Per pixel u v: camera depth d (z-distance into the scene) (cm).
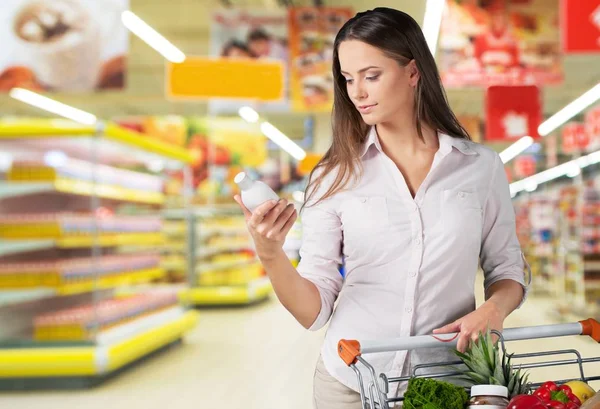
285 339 919
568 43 671
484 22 919
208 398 594
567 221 1195
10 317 665
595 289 1061
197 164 1485
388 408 138
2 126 655
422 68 162
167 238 1075
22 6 770
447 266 164
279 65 798
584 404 127
